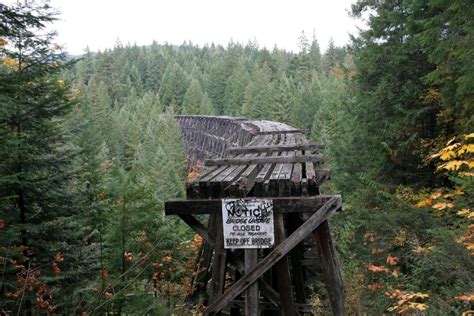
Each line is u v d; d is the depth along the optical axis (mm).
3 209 5801
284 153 7320
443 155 3252
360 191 11250
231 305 5227
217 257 4918
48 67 6004
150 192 6773
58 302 5156
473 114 8625
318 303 5641
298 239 4273
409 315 4609
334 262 4500
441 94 9328
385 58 12375
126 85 84688
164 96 79188
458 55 8219
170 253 6746
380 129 11797
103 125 44281
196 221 5059
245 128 20328
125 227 6285
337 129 19812
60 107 6133
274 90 57750
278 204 4445
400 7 12109
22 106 5863
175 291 5980
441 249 5105
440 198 5867
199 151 43656
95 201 6691
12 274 5074
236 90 72000
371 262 7762
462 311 3953
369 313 5547
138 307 5387
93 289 5230
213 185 4691
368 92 12398
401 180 11617
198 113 66938
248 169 5551
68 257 5898
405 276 5938
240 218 4539
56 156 6301
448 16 8359
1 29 5387
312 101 49531
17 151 5414
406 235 7215
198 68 100000
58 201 6352
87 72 94562
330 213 4273
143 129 52156
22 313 4824
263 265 4359
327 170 5766
